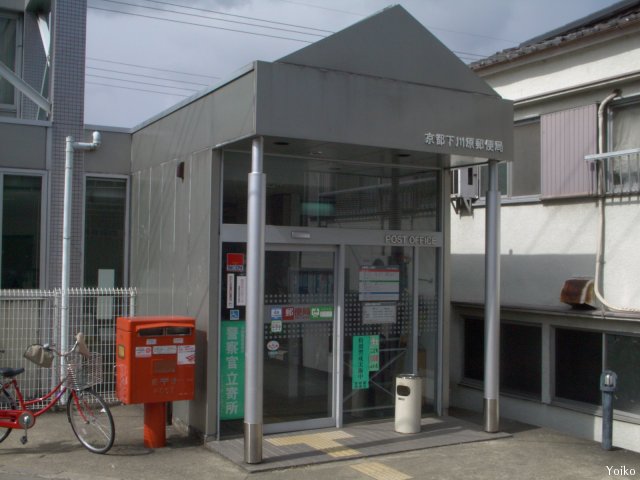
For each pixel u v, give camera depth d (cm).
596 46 909
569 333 873
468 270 1083
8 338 902
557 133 951
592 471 682
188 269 805
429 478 648
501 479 650
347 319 837
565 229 930
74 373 744
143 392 712
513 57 1006
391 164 868
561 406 862
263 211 677
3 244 949
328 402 823
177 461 687
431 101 762
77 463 677
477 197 1063
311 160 822
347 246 838
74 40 991
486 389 820
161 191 902
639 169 834
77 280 982
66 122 982
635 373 788
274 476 645
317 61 698
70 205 953
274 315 788
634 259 833
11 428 721
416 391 805
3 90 1238
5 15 1258
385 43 742
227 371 763
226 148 756
